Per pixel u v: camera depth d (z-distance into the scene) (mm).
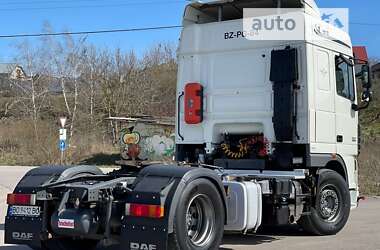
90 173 7621
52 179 7086
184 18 9898
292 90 8898
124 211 6305
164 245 5988
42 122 44062
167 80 51281
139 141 36844
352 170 10133
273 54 9062
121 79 49938
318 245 8445
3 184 20453
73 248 7301
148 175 6438
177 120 9906
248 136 9328
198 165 7824
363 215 12477
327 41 9539
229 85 9422
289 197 8516
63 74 50094
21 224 6906
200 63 9719
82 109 48469
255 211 7754
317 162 9078
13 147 39781
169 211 6082
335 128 9602
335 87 9664
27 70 50500
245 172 8961
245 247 8234
